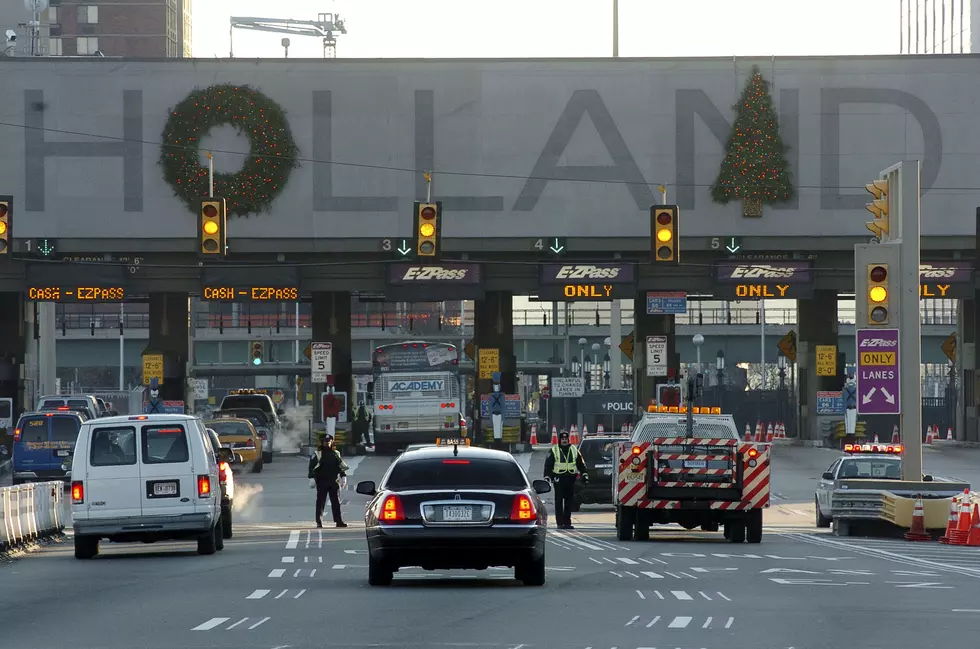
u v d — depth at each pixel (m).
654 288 173.00
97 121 173.88
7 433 174.12
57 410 136.50
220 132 173.38
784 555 71.12
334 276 174.88
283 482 147.25
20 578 60.12
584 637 38.12
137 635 39.38
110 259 175.50
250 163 173.00
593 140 173.50
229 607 46.53
